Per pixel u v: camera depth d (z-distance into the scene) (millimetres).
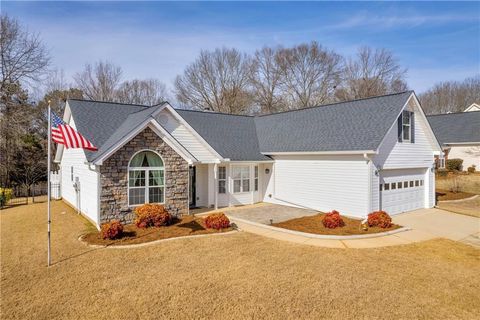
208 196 17000
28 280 7332
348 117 16672
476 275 7773
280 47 46594
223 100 44438
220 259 8539
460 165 32938
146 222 11719
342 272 7742
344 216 14500
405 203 16453
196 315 5754
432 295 6621
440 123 36906
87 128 14719
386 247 9938
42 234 11430
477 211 16812
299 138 17750
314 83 46625
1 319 5668
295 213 15422
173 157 13742
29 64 28562
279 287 6844
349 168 14523
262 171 19328
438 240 10961
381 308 6035
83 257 8789
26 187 27125
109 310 5945
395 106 14977
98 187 11953
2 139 27297
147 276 7453
